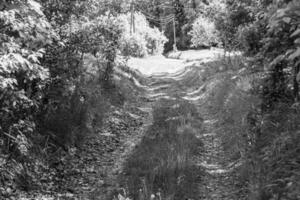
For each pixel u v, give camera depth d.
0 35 5.53
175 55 47.09
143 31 46.97
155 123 10.66
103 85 13.92
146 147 8.33
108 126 10.81
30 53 5.97
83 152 8.45
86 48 10.19
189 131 9.53
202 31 46.12
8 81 5.42
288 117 6.64
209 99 13.94
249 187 5.79
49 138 7.93
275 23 4.09
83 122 9.44
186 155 7.65
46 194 6.29
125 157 8.45
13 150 6.55
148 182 6.29
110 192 6.12
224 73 16.12
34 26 5.88
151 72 29.06
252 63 8.73
